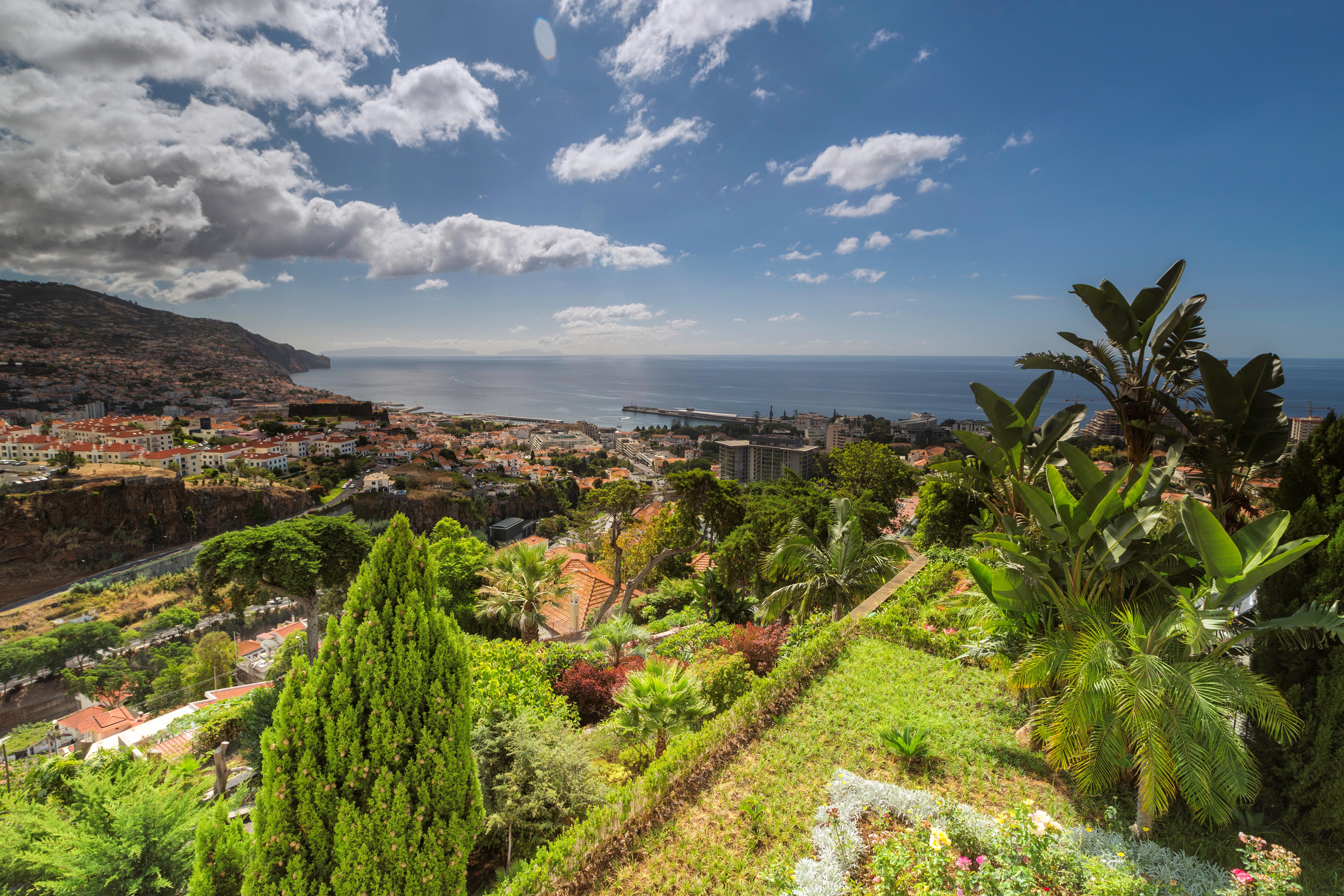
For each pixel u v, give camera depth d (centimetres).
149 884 743
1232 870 526
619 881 561
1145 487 720
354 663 521
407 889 495
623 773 881
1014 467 955
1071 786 656
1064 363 1000
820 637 976
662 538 2817
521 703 1085
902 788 649
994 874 471
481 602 2617
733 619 1838
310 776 495
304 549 2467
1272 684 570
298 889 481
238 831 582
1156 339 902
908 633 1004
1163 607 656
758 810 629
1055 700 658
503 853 773
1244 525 705
